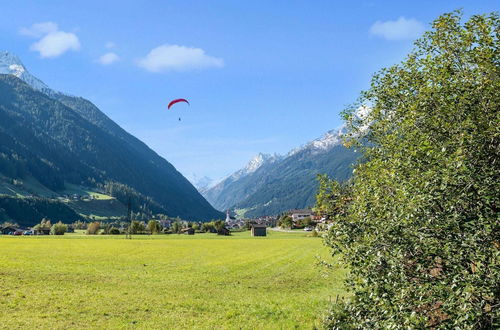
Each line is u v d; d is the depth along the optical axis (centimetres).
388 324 951
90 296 3077
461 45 1189
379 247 1034
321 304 2752
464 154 919
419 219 950
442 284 887
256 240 12638
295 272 4944
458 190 922
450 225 923
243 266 5594
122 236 15800
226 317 2527
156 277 4350
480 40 1127
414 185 978
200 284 3944
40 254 6669
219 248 9150
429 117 1091
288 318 2420
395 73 1438
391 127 1423
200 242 11469
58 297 2973
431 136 1057
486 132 924
